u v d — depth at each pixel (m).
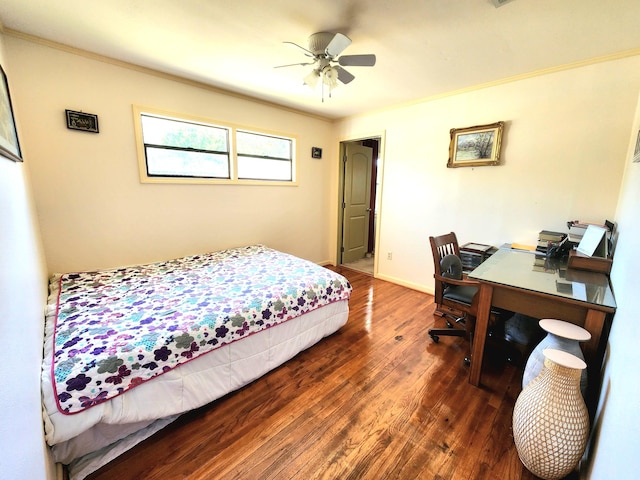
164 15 1.68
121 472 1.27
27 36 1.96
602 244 1.82
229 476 1.26
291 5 1.57
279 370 2.01
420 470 1.29
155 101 2.58
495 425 1.53
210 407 1.66
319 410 1.64
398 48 2.01
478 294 1.80
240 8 1.61
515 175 2.62
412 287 3.63
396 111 3.48
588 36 1.80
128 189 2.55
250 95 3.18
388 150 3.63
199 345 1.57
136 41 2.01
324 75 2.04
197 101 2.84
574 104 2.25
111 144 2.41
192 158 2.96
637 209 1.26
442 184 3.16
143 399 1.38
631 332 0.93
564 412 1.15
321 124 4.12
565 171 2.35
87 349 1.35
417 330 2.57
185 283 2.23
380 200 3.82
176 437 1.45
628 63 2.01
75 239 2.34
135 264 2.67
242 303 1.87
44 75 2.06
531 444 1.21
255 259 2.93
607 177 2.17
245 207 3.44
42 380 1.16
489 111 2.70
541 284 1.63
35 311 1.32
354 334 2.50
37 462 0.84
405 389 1.81
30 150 2.07
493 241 2.84
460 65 2.28
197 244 3.08
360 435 1.47
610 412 0.99
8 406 0.65
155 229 2.76
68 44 2.08
